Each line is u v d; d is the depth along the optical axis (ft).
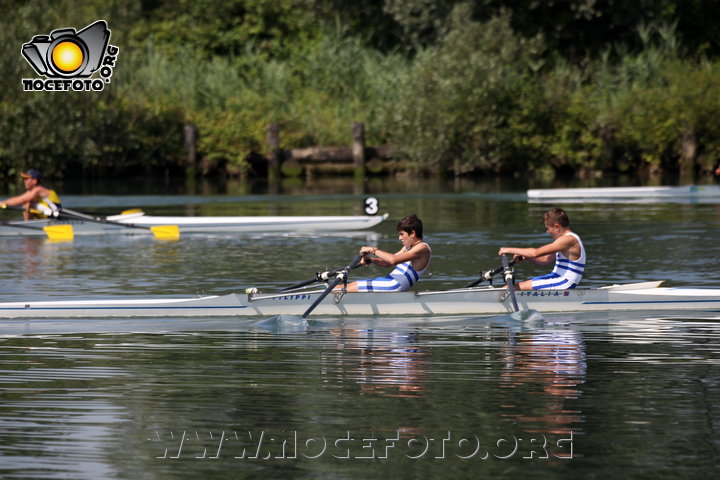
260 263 181.47
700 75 427.74
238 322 125.39
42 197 232.94
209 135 429.79
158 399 89.61
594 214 265.54
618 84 451.12
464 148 420.36
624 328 120.67
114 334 117.70
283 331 119.65
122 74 422.41
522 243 205.87
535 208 286.05
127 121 415.23
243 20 535.60
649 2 461.78
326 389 92.63
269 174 424.05
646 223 240.73
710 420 83.10
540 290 131.75
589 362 102.63
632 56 470.39
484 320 126.62
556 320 126.62
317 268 174.60
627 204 297.94
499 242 207.82
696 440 78.43
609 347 109.81
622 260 178.50
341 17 506.48
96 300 129.70
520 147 420.36
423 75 412.57
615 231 223.92
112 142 415.64
